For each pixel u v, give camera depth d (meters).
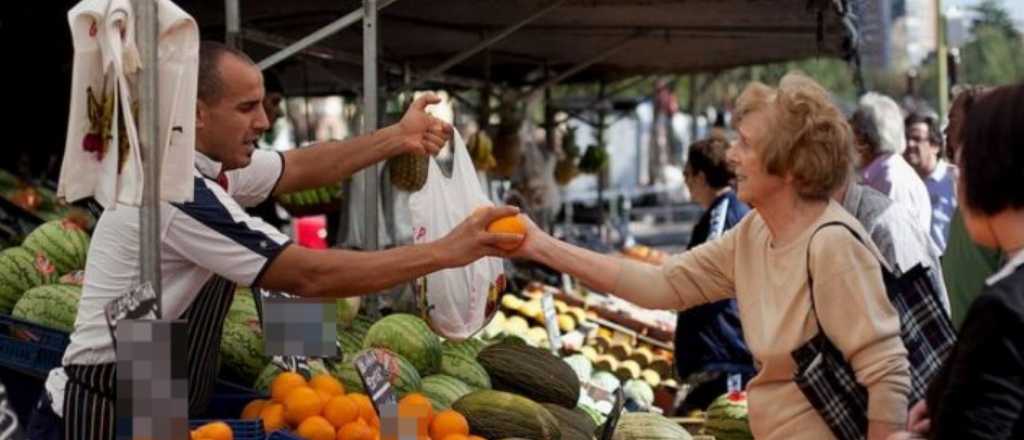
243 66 3.90
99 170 3.46
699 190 6.66
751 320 3.84
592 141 15.80
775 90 3.74
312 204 8.57
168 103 3.48
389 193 7.44
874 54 9.59
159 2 3.45
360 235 7.72
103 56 3.39
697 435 5.62
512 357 4.99
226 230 3.76
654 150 20.03
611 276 4.14
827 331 3.65
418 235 4.79
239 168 4.04
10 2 8.21
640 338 8.26
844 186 3.90
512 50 9.70
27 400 4.68
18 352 4.63
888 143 6.89
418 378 4.73
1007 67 26.78
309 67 10.23
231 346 4.68
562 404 4.93
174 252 3.79
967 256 4.63
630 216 18.70
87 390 3.93
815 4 6.43
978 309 2.85
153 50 3.42
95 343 3.89
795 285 3.70
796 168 3.66
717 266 4.05
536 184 11.11
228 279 3.86
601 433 4.81
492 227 3.96
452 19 7.80
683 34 8.68
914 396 3.64
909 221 5.62
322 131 18.34
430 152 4.78
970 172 2.98
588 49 9.59
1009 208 2.95
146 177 3.44
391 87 8.75
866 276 3.62
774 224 3.78
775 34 8.61
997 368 2.80
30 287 5.19
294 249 3.78
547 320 6.98
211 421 3.96
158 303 3.46
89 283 3.93
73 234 5.42
